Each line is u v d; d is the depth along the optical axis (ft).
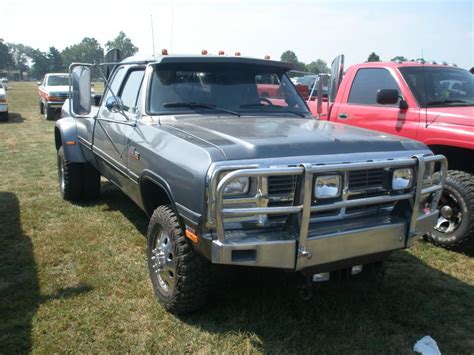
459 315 12.01
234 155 9.48
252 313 11.63
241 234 9.52
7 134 44.78
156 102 13.46
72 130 19.75
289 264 9.53
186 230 10.18
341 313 11.80
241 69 14.97
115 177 15.96
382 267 12.00
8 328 10.89
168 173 10.71
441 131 16.63
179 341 10.55
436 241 16.63
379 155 10.61
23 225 17.93
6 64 475.72
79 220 18.69
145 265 14.46
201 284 10.96
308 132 11.39
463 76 19.86
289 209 9.28
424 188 11.31
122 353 10.12
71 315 11.47
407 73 18.84
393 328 11.26
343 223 10.36
